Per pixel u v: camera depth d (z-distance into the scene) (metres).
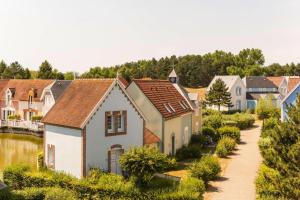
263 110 79.50
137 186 26.89
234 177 33.19
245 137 56.56
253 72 151.12
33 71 130.12
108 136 31.28
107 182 26.80
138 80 40.81
